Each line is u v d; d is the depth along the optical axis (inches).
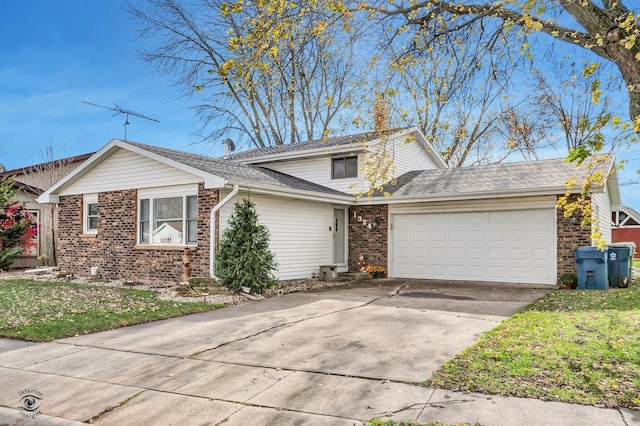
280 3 207.8
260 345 259.8
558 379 189.0
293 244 578.6
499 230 559.8
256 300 424.5
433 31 256.5
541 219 532.1
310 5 224.5
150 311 358.0
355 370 212.1
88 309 360.5
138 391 193.5
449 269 593.3
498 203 559.5
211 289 445.1
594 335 256.7
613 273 493.0
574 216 508.4
